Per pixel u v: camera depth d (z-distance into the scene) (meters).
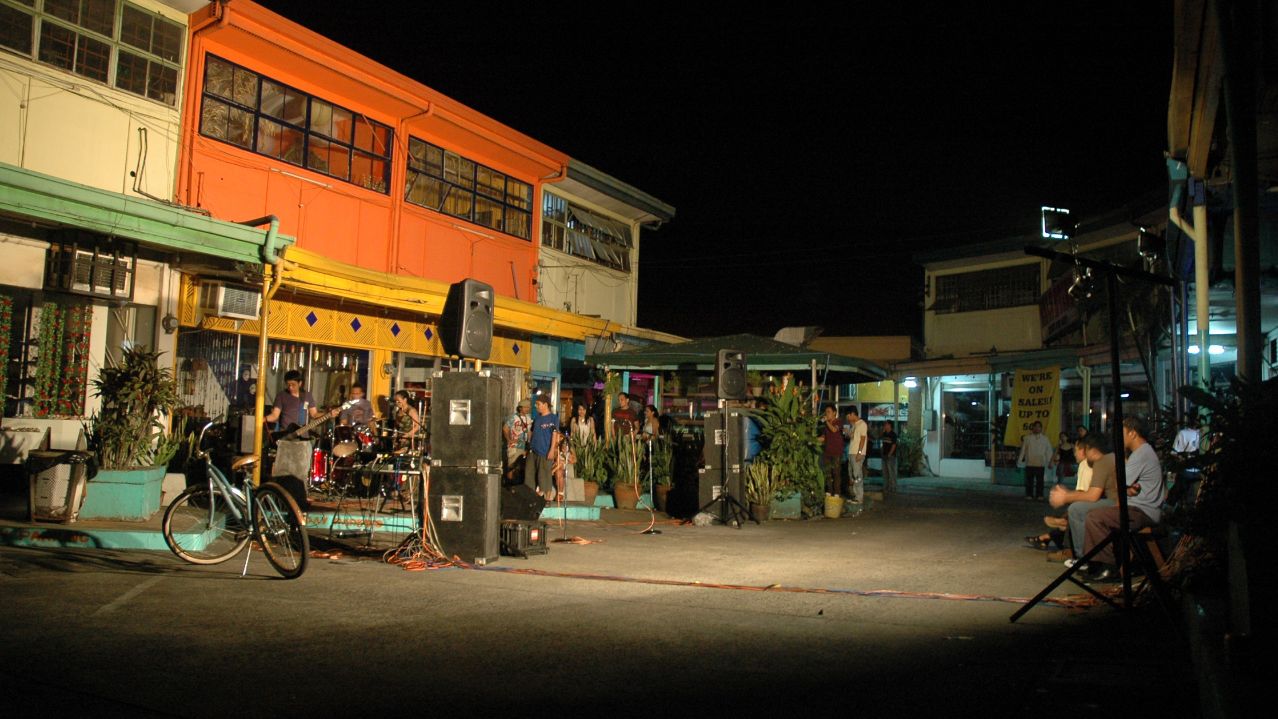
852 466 17.86
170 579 7.96
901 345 31.98
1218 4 5.22
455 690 5.00
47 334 11.57
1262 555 4.09
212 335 14.05
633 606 7.48
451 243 18.55
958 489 24.94
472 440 9.55
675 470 16.67
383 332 16.64
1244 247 5.09
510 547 10.02
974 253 29.36
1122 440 7.21
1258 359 5.03
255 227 12.49
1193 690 5.00
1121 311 18.06
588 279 23.11
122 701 4.62
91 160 12.21
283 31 14.34
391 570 8.98
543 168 20.78
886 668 5.59
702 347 18.00
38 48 11.68
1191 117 8.60
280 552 8.53
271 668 5.31
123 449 10.26
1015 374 26.14
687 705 4.82
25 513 10.01
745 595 8.07
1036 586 8.76
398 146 17.25
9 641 5.63
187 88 13.48
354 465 12.88
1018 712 4.72
